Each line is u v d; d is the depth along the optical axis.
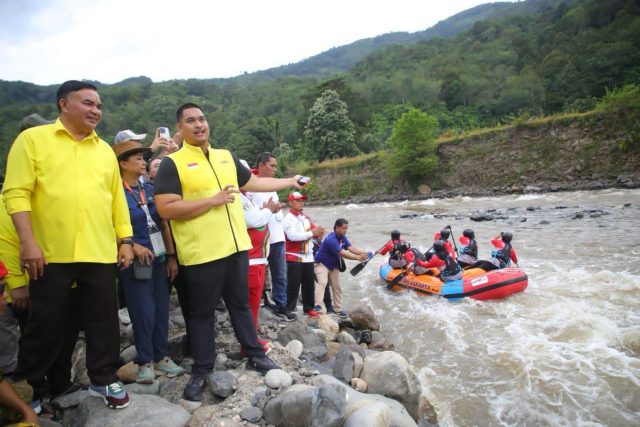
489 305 7.11
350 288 9.03
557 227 13.78
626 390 4.20
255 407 3.04
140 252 3.29
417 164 32.12
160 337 3.60
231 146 62.84
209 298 3.28
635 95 26.23
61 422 2.97
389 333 6.27
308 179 4.07
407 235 15.24
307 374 3.63
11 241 3.08
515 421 3.82
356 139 53.12
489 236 13.42
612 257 9.55
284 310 5.59
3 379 2.48
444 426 3.76
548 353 5.07
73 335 3.20
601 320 5.85
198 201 3.13
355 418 2.81
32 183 2.56
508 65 78.50
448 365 4.99
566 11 87.44
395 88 72.44
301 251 5.68
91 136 2.82
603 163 25.89
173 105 100.62
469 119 59.97
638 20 56.16
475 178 30.64
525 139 29.58
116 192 2.98
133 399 2.97
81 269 2.72
